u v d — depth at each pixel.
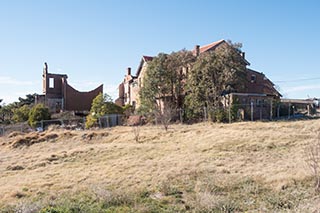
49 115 42.91
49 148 27.61
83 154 22.66
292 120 32.06
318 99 43.12
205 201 10.95
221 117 33.47
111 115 40.09
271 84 46.81
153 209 10.68
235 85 35.50
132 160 19.28
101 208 10.94
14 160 23.39
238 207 10.53
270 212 9.77
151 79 40.75
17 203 12.18
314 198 10.55
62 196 12.82
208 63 35.31
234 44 36.16
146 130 30.33
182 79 41.00
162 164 17.27
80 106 58.53
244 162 16.28
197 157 18.22
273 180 12.73
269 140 20.48
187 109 36.94
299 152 16.89
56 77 59.72
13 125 41.09
